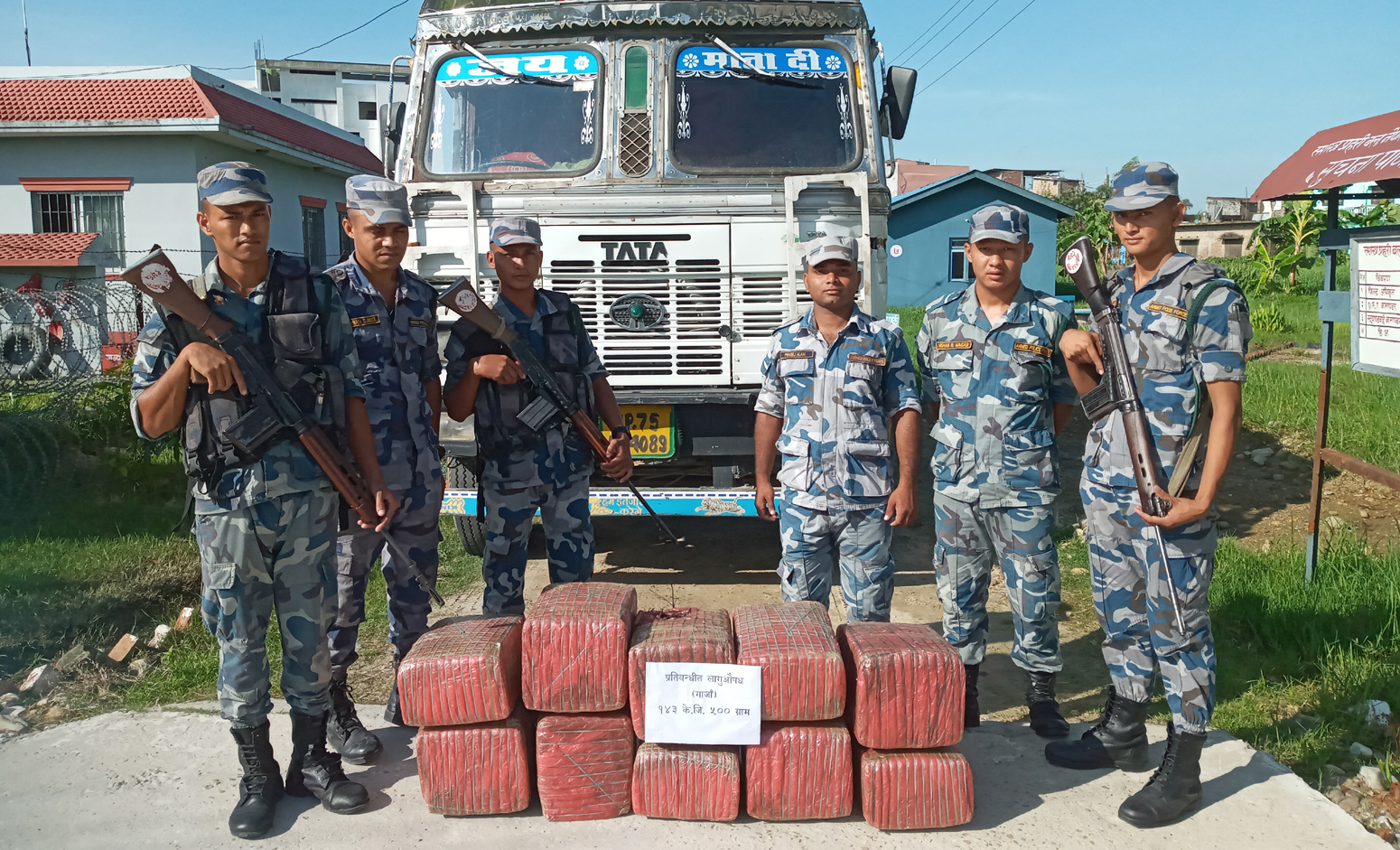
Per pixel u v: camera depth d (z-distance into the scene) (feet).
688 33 16.84
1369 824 9.48
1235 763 9.96
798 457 10.55
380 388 10.35
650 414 15.74
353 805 9.15
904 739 8.63
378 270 10.43
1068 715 12.00
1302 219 77.51
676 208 15.83
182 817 9.18
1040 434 10.61
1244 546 18.19
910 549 19.70
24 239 44.65
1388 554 16.22
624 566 18.43
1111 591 9.78
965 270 84.12
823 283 10.29
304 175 58.80
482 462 11.41
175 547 17.81
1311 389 31.71
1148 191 8.95
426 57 17.12
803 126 16.84
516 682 9.26
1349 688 11.91
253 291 8.90
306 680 9.25
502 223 11.12
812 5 16.89
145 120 45.19
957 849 8.54
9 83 47.06
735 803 8.78
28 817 9.16
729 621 9.73
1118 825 8.94
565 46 16.93
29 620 14.26
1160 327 9.16
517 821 8.99
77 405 24.91
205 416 8.54
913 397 10.57
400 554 10.78
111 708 12.09
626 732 8.87
